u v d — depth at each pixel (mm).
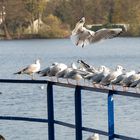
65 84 13938
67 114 30109
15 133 23766
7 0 130125
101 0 110688
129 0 117000
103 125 25953
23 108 33281
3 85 44188
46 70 18781
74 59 85688
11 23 133000
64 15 128125
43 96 38844
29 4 131625
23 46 120688
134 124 26016
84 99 35219
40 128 24219
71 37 15312
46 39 133000
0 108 33500
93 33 15141
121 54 93125
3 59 87875
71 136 23125
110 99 12891
